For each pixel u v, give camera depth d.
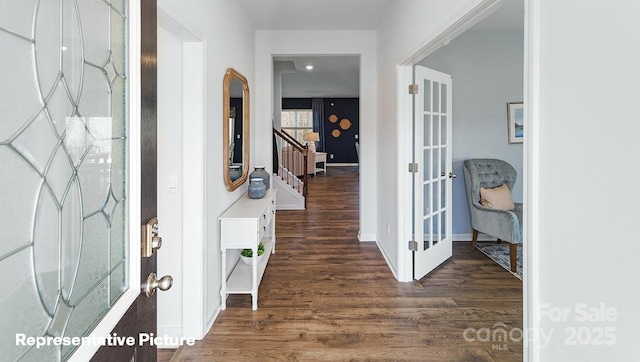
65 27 0.67
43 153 0.62
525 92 1.22
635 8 0.83
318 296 2.79
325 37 4.17
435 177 3.44
